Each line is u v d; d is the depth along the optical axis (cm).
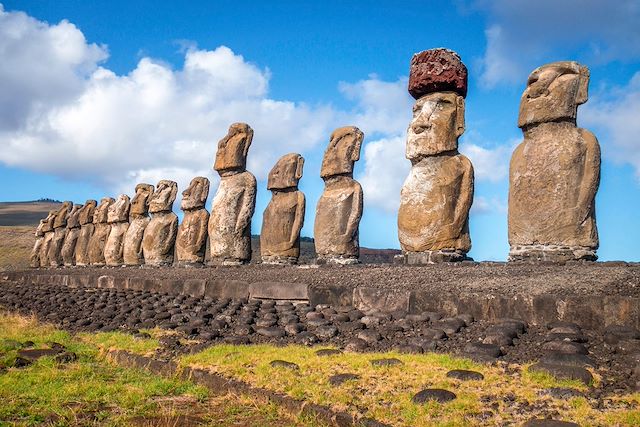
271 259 1839
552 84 1181
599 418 541
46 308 1728
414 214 1369
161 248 2497
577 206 1134
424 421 570
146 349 995
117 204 3003
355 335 999
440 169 1359
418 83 1419
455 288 1081
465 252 1348
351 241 1638
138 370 903
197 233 2248
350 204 1648
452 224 1328
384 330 988
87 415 673
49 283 2834
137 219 2773
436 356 786
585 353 752
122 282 2173
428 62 1410
